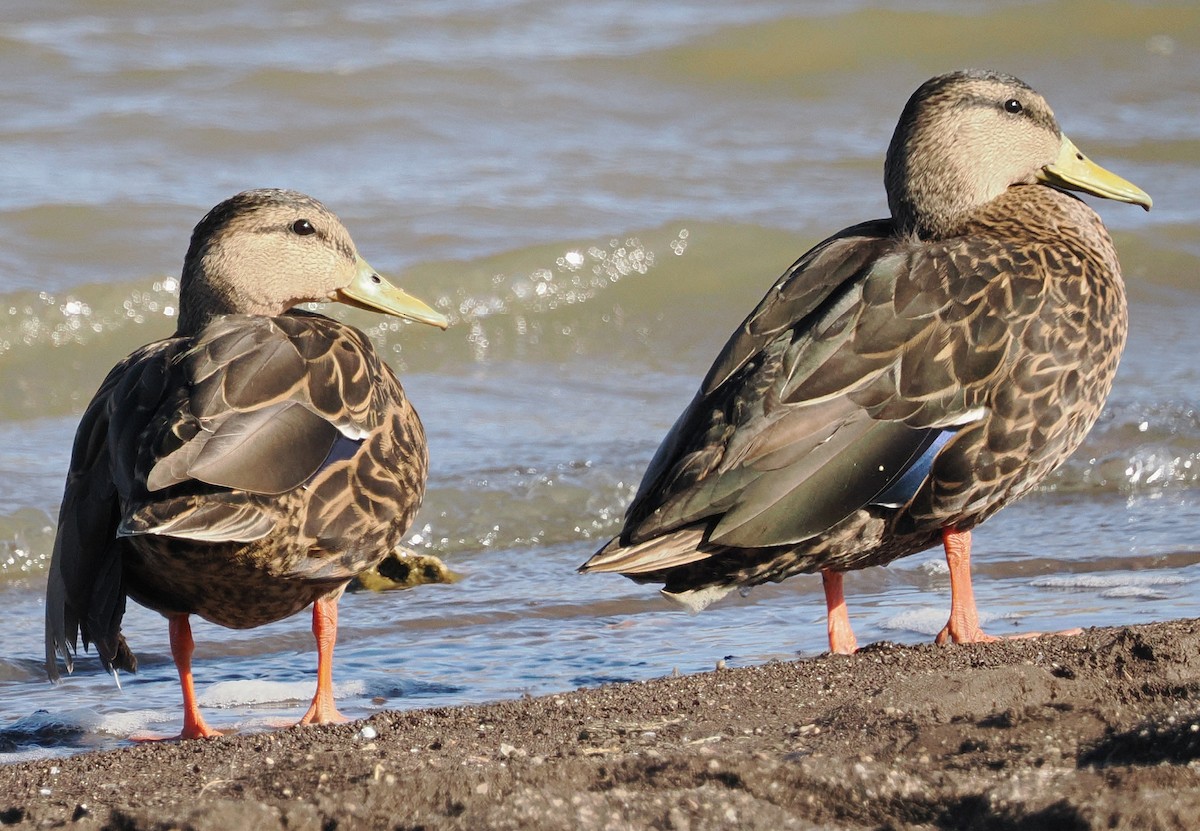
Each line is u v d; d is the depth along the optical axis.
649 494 10.08
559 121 28.69
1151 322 21.47
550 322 21.45
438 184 25.08
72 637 9.53
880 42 33.03
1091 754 7.64
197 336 9.89
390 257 22.09
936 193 11.30
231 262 11.47
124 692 11.49
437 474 16.06
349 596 13.66
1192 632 9.62
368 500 9.94
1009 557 14.04
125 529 8.76
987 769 7.43
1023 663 9.16
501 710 9.26
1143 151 28.84
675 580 10.12
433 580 14.02
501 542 15.16
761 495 9.53
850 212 24.41
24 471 16.28
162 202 23.55
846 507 9.63
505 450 16.92
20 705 11.18
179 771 8.48
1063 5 34.00
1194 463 16.52
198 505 8.97
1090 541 14.52
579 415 18.41
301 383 9.64
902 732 8.08
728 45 31.70
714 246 22.86
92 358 20.12
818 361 9.77
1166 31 34.00
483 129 28.06
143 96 28.00
